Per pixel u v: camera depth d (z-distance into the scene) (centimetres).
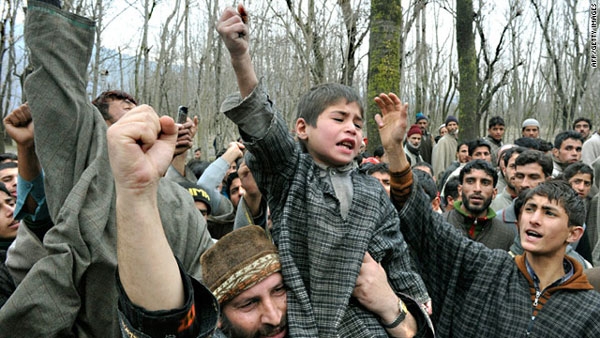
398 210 224
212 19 1212
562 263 251
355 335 169
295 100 1020
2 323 181
